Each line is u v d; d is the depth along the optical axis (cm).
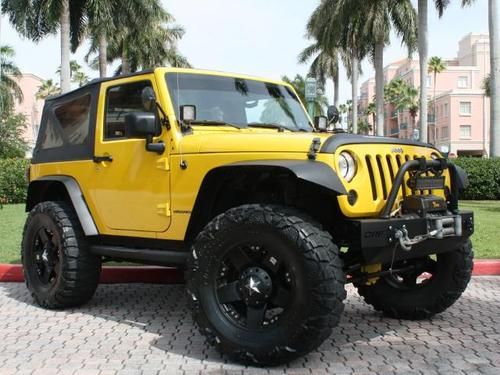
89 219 562
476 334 502
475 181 2053
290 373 405
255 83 575
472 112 8081
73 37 3045
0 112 4350
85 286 578
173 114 492
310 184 404
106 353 454
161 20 3316
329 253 389
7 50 4853
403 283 550
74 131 598
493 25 2425
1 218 1440
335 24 3584
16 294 676
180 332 513
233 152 440
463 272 516
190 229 473
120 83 552
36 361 436
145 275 738
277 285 408
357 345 471
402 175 429
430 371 409
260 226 403
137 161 511
